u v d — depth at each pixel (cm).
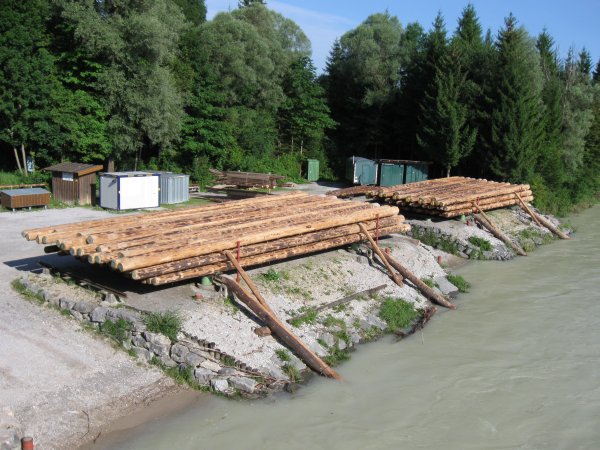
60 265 1648
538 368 1398
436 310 1795
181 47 4381
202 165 4162
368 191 2822
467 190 2908
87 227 1600
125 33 3447
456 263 2381
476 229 2688
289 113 5209
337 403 1193
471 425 1133
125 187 2905
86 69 3541
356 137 5541
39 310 1413
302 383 1259
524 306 1858
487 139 3953
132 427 1058
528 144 3803
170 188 3228
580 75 5025
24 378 1134
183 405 1137
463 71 4244
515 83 3784
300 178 4869
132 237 1506
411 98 4797
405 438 1079
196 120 4138
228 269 1518
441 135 4003
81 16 3356
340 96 5709
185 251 1407
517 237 2823
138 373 1216
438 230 2550
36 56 3297
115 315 1320
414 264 2033
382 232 2031
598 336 1609
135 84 3478
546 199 3850
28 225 2391
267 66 4869
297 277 1667
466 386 1294
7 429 966
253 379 1211
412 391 1262
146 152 4162
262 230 1650
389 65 5216
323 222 1792
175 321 1287
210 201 3422
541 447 1063
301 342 1340
